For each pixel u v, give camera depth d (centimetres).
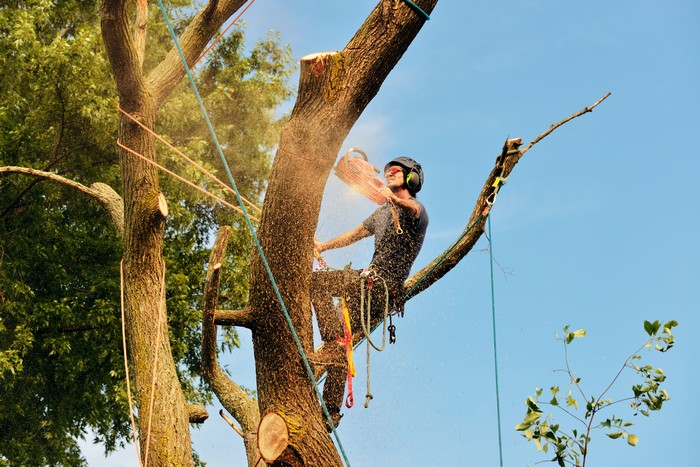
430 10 390
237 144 1528
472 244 475
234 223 1466
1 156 1230
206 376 621
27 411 1303
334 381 410
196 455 1255
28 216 1277
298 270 394
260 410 402
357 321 413
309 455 384
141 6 736
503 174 476
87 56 1254
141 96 638
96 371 1302
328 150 389
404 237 418
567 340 507
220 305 1395
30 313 1212
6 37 1255
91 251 1357
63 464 1373
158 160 1314
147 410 574
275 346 396
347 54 393
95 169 1318
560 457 489
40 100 1286
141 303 610
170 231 1395
